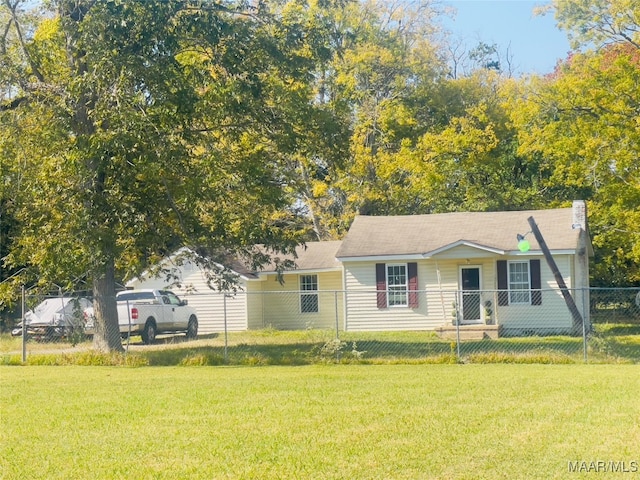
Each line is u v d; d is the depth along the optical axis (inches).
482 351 920.3
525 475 325.7
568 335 1263.5
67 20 835.4
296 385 618.2
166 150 819.4
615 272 1583.4
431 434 405.4
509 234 1350.9
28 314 1152.8
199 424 450.3
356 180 1870.1
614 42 1747.0
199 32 874.1
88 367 823.7
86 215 826.8
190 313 1327.5
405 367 765.3
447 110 1977.1
